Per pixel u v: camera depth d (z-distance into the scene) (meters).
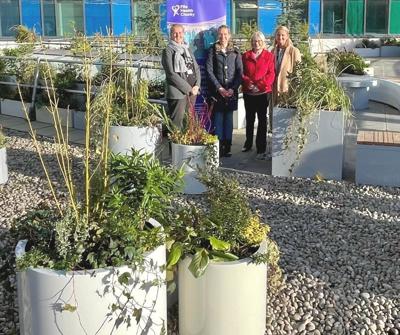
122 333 2.91
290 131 6.90
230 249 3.30
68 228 2.96
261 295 3.27
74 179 6.76
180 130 6.47
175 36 7.15
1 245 4.72
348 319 3.74
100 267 2.85
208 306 3.18
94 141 6.25
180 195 6.13
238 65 7.64
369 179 6.70
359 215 5.68
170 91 7.15
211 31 8.08
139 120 6.78
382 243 4.98
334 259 4.64
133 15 21.92
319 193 6.37
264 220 5.53
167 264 3.17
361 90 11.62
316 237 5.11
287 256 4.64
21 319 2.99
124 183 3.33
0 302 3.81
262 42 7.58
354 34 25.28
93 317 2.83
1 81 11.18
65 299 2.80
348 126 9.23
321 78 6.93
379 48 24.02
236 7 22.59
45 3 21.11
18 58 11.00
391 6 25.34
